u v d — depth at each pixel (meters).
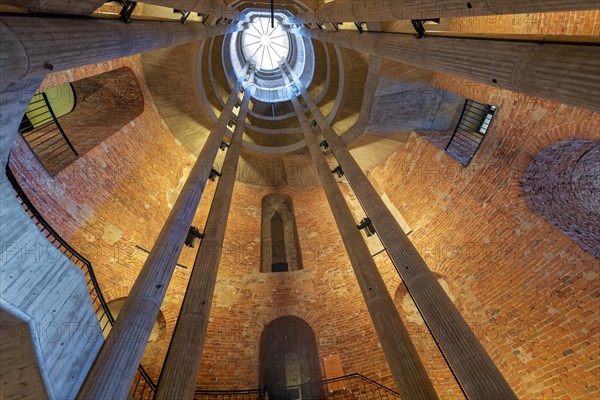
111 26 4.84
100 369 3.84
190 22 9.14
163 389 4.49
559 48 3.49
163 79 11.06
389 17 6.41
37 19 3.55
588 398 5.54
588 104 3.21
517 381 6.43
